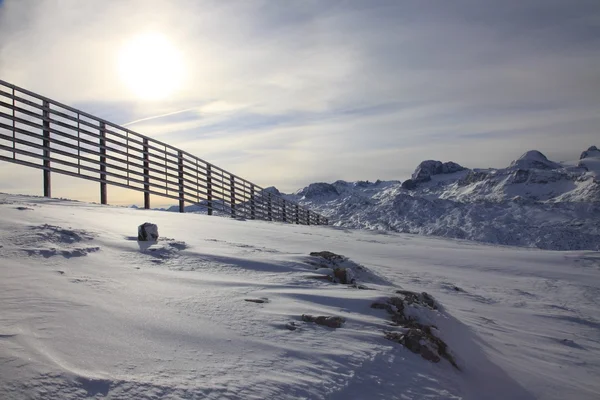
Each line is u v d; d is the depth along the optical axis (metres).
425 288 7.71
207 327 3.35
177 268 5.29
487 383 3.65
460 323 5.12
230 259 5.96
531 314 7.10
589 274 11.56
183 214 13.87
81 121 12.92
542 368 4.34
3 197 9.93
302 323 3.73
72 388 2.21
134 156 15.10
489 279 10.20
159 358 2.71
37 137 11.42
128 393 2.25
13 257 4.57
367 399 2.71
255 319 3.69
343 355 3.17
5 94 10.57
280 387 2.56
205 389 2.39
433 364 3.53
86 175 12.95
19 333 2.71
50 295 3.55
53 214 7.61
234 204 23.34
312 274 5.63
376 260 10.90
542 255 14.02
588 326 6.79
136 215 10.82
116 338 2.90
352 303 4.52
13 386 2.14
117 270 4.77
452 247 16.53
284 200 31.23
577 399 3.67
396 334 3.74
